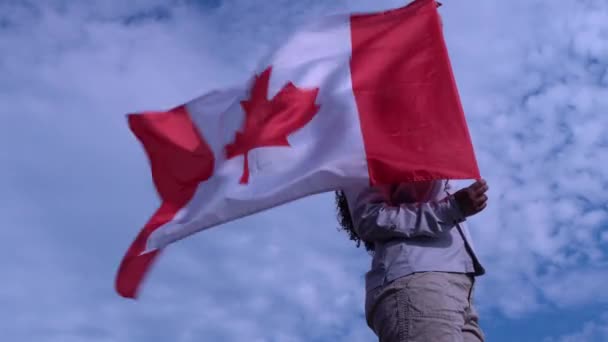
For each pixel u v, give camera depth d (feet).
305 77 19.16
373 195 15.61
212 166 19.26
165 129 20.08
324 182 16.92
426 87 18.10
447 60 18.43
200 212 17.93
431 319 13.85
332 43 19.77
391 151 16.85
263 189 17.60
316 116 18.31
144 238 18.56
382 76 18.54
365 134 17.43
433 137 17.12
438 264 14.42
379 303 14.51
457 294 14.30
